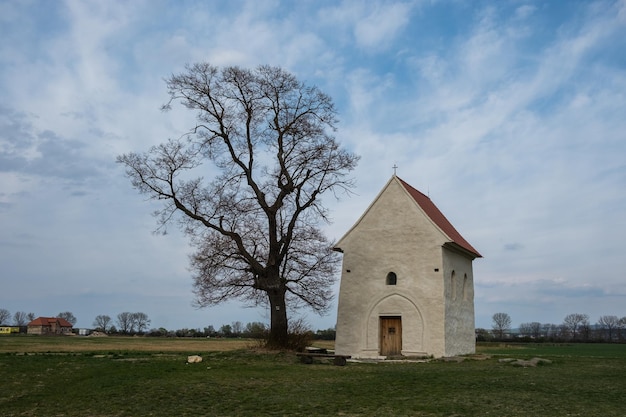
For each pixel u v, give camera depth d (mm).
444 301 34188
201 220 34156
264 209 34062
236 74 34000
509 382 22125
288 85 34875
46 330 127812
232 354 31406
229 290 36125
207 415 16594
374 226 36656
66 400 19062
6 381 22438
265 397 19125
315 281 37125
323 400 18594
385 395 19375
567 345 79875
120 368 25484
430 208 40938
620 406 17219
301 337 33625
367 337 35312
